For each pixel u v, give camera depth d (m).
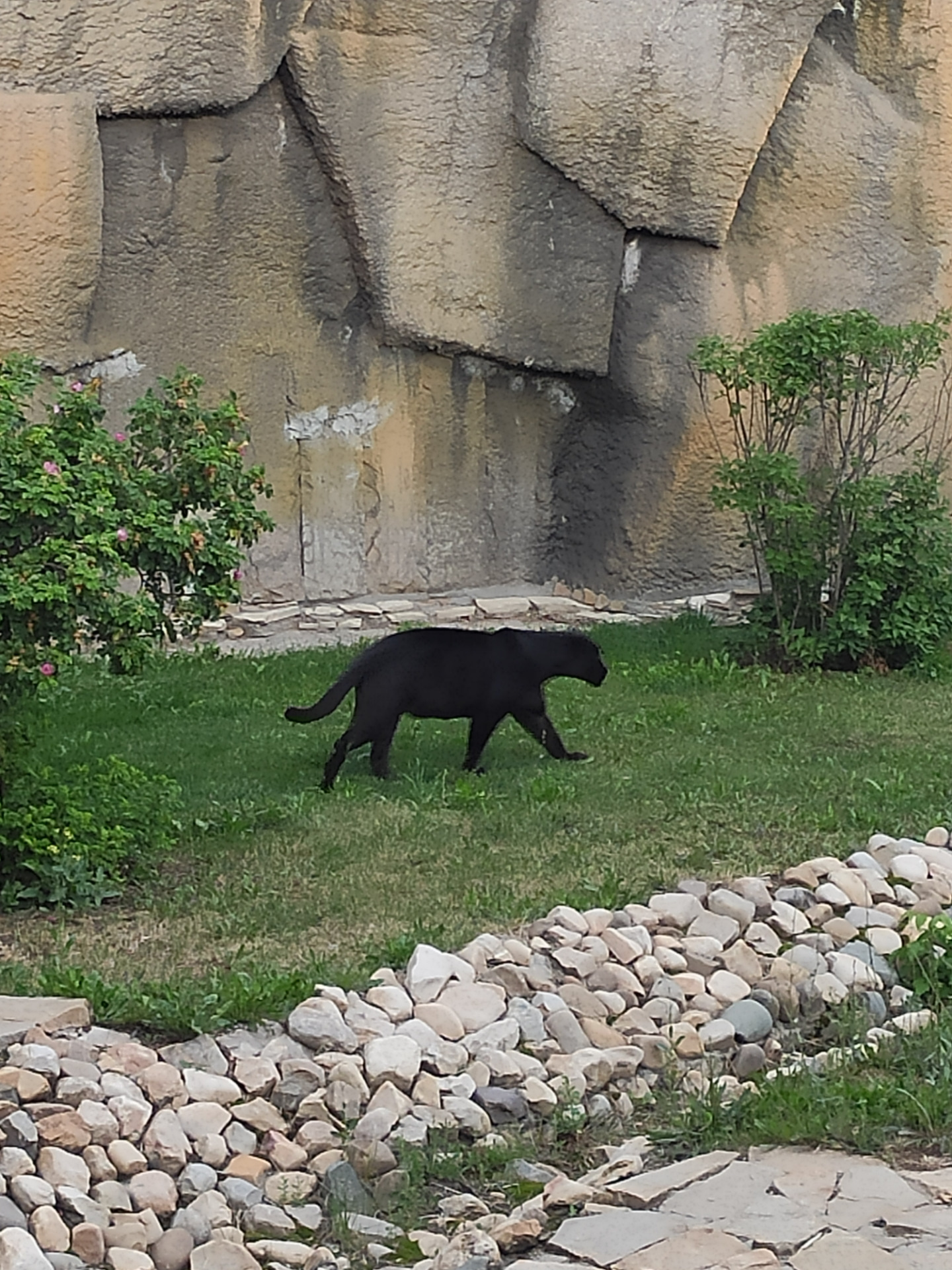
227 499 7.58
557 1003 6.04
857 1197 4.71
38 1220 4.61
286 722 10.21
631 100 13.41
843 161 14.29
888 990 6.57
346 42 12.94
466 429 14.20
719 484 14.27
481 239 13.58
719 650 12.62
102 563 6.76
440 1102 5.43
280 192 13.15
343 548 13.84
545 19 13.25
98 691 10.88
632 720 10.38
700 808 8.40
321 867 7.52
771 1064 6.01
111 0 11.97
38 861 7.11
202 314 13.07
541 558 14.73
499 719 9.17
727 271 14.13
